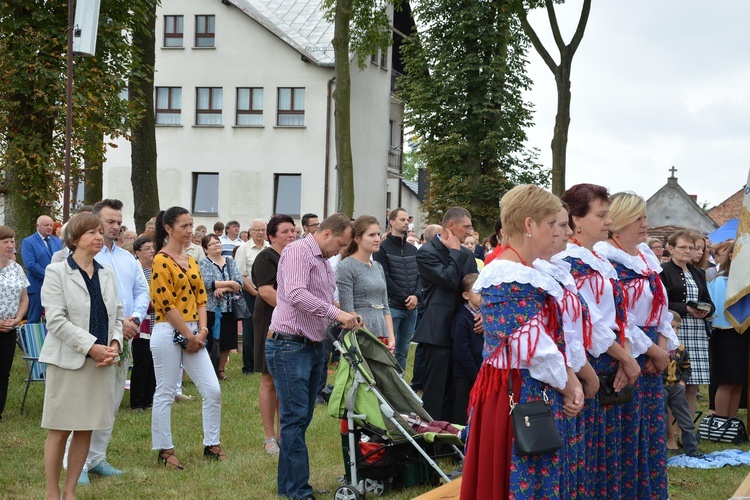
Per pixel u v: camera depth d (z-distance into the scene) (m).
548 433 3.85
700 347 8.41
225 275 11.44
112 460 7.09
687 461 7.39
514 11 23.02
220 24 32.56
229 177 32.66
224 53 32.56
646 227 5.27
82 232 5.71
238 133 32.56
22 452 7.26
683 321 8.41
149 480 6.46
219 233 16.25
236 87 32.56
